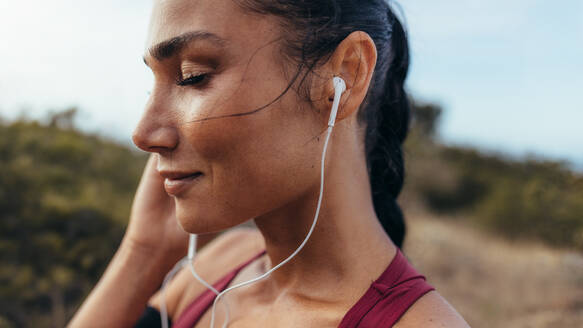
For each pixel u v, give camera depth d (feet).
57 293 11.27
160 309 4.04
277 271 3.21
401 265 2.88
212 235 4.02
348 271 2.86
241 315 3.33
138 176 16.66
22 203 12.19
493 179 40.63
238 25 2.42
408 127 3.77
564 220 28.66
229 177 2.49
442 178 39.19
